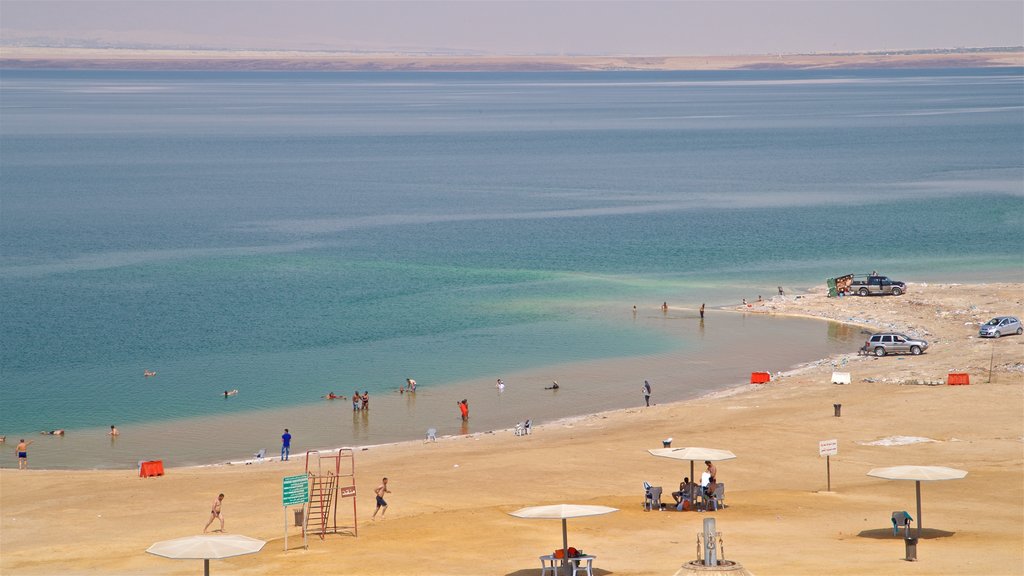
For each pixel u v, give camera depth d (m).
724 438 102.88
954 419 106.75
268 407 130.62
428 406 130.75
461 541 70.75
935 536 69.62
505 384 140.38
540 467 93.69
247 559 67.62
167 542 55.72
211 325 174.50
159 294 197.88
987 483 84.44
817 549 66.06
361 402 128.88
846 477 88.81
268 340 164.88
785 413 113.94
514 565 64.69
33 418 126.00
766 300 187.38
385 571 63.75
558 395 135.12
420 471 93.75
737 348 157.62
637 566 63.44
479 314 181.38
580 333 168.00
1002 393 115.94
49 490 89.69
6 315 181.00
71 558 69.31
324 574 63.53
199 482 92.38
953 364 134.88
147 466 96.25
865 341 158.12
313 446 113.94
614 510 61.94
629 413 121.81
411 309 185.38
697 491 79.81
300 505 82.69
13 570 67.00
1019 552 64.56
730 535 70.50
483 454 101.50
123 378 144.12
